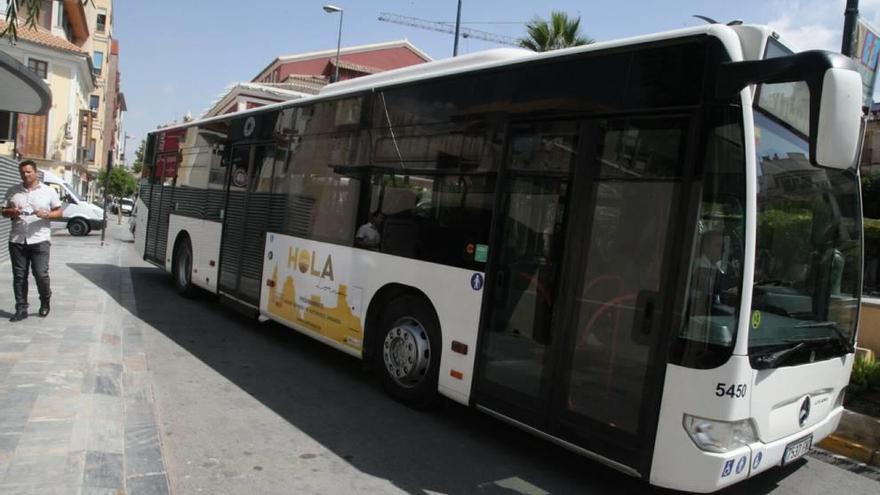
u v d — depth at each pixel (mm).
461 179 5461
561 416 4457
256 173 8836
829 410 4680
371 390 6488
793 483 4949
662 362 3883
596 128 4430
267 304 8180
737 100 3824
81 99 42219
